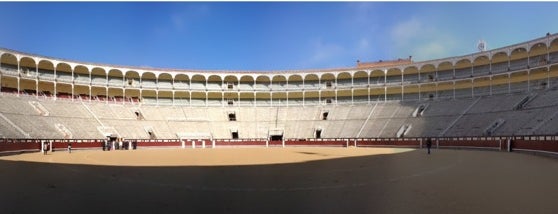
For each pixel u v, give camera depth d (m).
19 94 62.66
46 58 69.62
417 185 15.51
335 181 16.78
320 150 50.72
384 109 75.62
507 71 69.00
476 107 64.38
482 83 74.94
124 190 14.41
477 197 12.77
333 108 80.62
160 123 72.69
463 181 16.75
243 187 15.08
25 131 51.75
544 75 67.94
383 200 12.34
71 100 68.75
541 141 38.59
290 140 72.44
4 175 19.42
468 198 12.59
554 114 49.28
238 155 37.69
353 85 84.00
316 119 77.69
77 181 17.02
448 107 68.62
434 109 69.62
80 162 28.50
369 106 78.56
